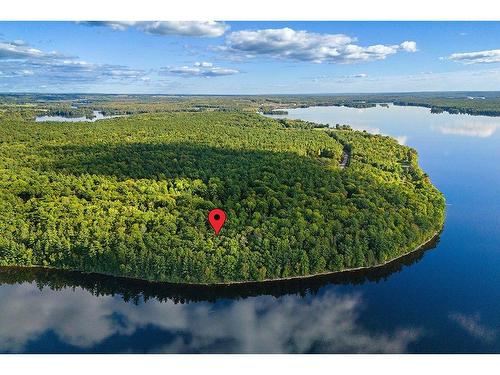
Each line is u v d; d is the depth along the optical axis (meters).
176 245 117.75
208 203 135.62
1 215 131.62
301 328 102.31
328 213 131.75
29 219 131.25
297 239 121.19
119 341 97.38
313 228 124.25
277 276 117.06
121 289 116.69
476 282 120.25
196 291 114.75
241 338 98.44
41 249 124.06
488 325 102.94
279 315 107.62
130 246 118.88
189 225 124.31
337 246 123.50
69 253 122.31
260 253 117.69
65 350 94.12
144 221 125.44
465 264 129.25
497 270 125.94
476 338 98.50
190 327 102.81
